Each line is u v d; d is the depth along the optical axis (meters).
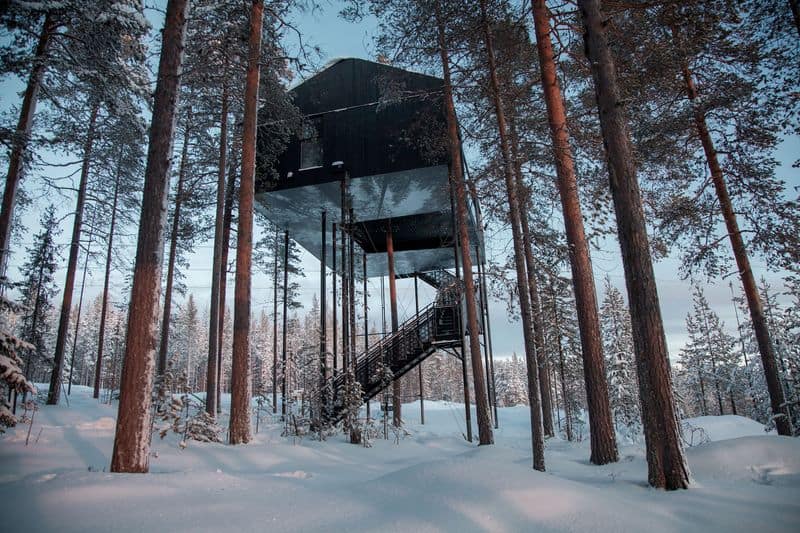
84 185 17.27
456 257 13.83
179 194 16.91
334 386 14.17
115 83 11.77
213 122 15.92
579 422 18.88
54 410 13.35
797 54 9.23
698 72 11.59
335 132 15.93
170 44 7.22
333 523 3.75
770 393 11.16
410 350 15.55
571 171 9.10
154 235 6.62
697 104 10.95
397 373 15.41
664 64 8.71
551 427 15.23
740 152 11.27
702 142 12.20
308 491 5.09
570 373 20.05
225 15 12.82
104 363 50.22
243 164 11.23
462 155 13.94
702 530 3.90
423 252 22.59
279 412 18.20
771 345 11.26
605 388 8.70
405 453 11.41
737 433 13.30
